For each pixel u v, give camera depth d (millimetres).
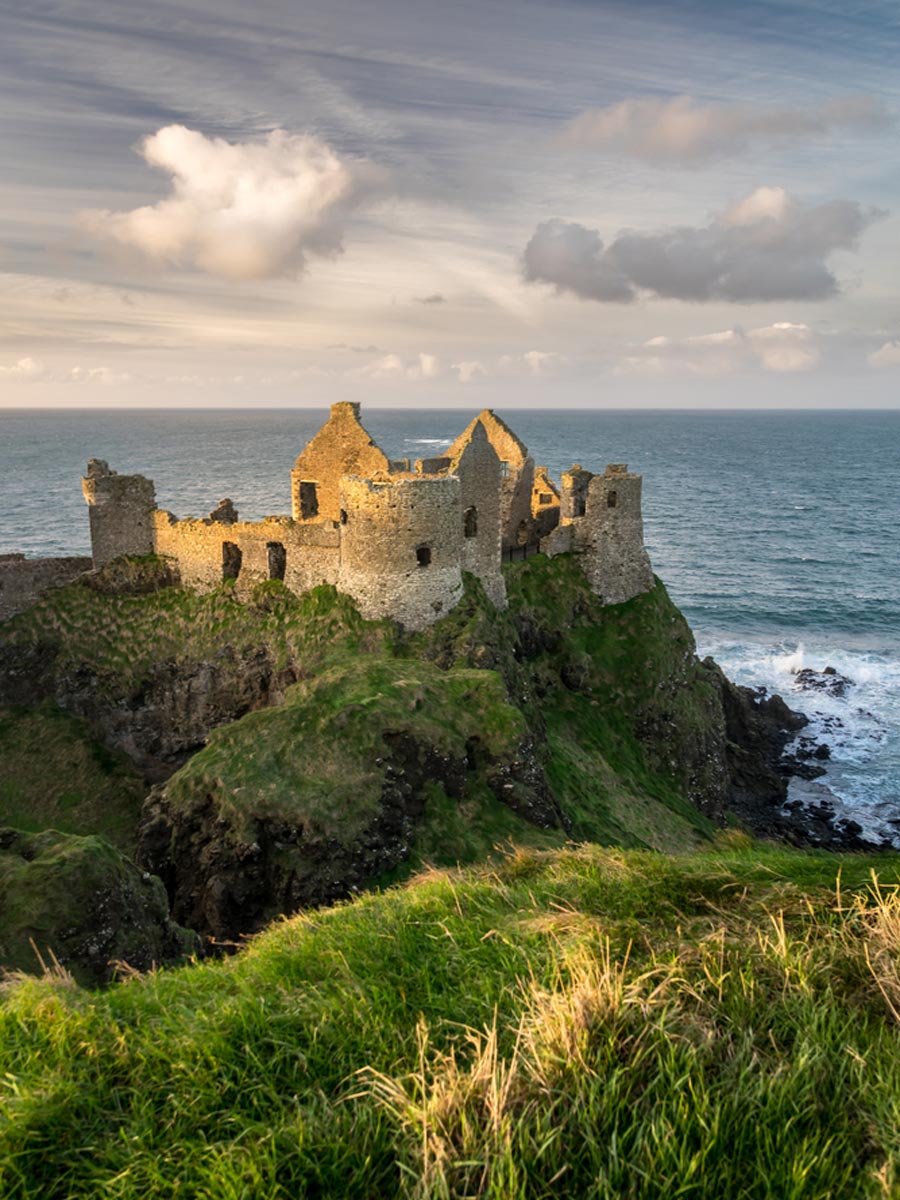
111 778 42719
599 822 38281
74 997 7914
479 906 9648
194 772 31750
